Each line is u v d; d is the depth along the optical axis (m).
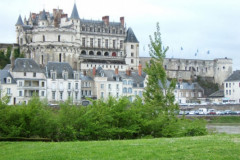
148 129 57.44
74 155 36.56
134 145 39.81
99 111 57.16
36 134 54.84
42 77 136.88
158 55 64.06
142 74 161.38
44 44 190.00
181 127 58.59
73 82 142.12
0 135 54.09
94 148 39.19
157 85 63.62
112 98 60.78
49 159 35.84
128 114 56.47
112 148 38.69
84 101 142.62
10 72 132.50
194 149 36.88
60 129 55.28
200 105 155.88
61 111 56.75
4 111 55.12
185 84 180.88
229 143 39.19
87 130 54.66
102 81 149.00
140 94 155.50
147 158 34.50
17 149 41.84
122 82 152.38
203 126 59.44
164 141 42.22
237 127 109.00
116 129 55.31
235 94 187.62
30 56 197.75
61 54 190.75
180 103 168.25
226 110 154.38
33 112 55.16
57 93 139.00
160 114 59.41
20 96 132.00
